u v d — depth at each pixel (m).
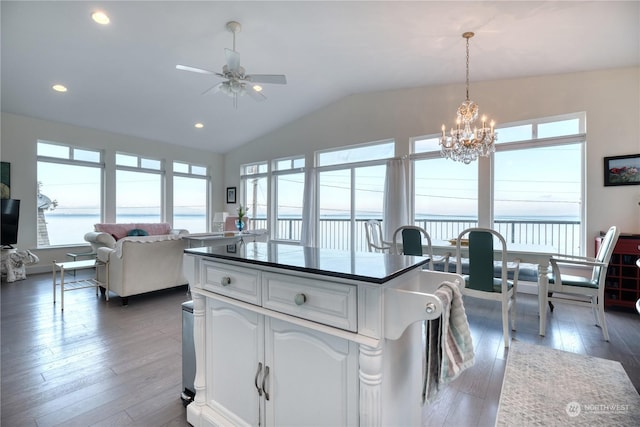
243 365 1.36
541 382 1.90
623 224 3.36
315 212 5.91
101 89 4.36
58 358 2.23
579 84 3.60
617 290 3.19
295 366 1.18
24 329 2.77
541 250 2.69
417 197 4.83
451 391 1.82
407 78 4.35
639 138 3.30
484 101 4.16
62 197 5.47
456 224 4.57
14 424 1.55
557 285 2.69
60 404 1.71
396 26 3.06
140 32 3.22
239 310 1.37
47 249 5.20
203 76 4.20
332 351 1.08
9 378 1.97
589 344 2.41
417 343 1.33
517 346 2.39
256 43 3.49
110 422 1.57
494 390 1.82
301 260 1.27
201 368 1.55
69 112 4.97
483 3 2.60
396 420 1.15
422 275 1.29
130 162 6.31
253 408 1.33
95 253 4.29
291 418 1.20
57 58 3.58
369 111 5.12
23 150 4.95
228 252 1.52
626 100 3.37
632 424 1.52
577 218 3.77
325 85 4.77
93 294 3.93
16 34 3.13
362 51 3.62
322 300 1.08
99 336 2.62
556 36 2.96
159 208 6.78
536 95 3.84
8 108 4.70
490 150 3.16
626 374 1.97
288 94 5.06
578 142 3.70
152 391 1.84
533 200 4.01
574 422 1.54
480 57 3.52
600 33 2.84
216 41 3.43
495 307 3.36
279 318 1.18
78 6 2.80
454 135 3.23
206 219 7.59
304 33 3.27
